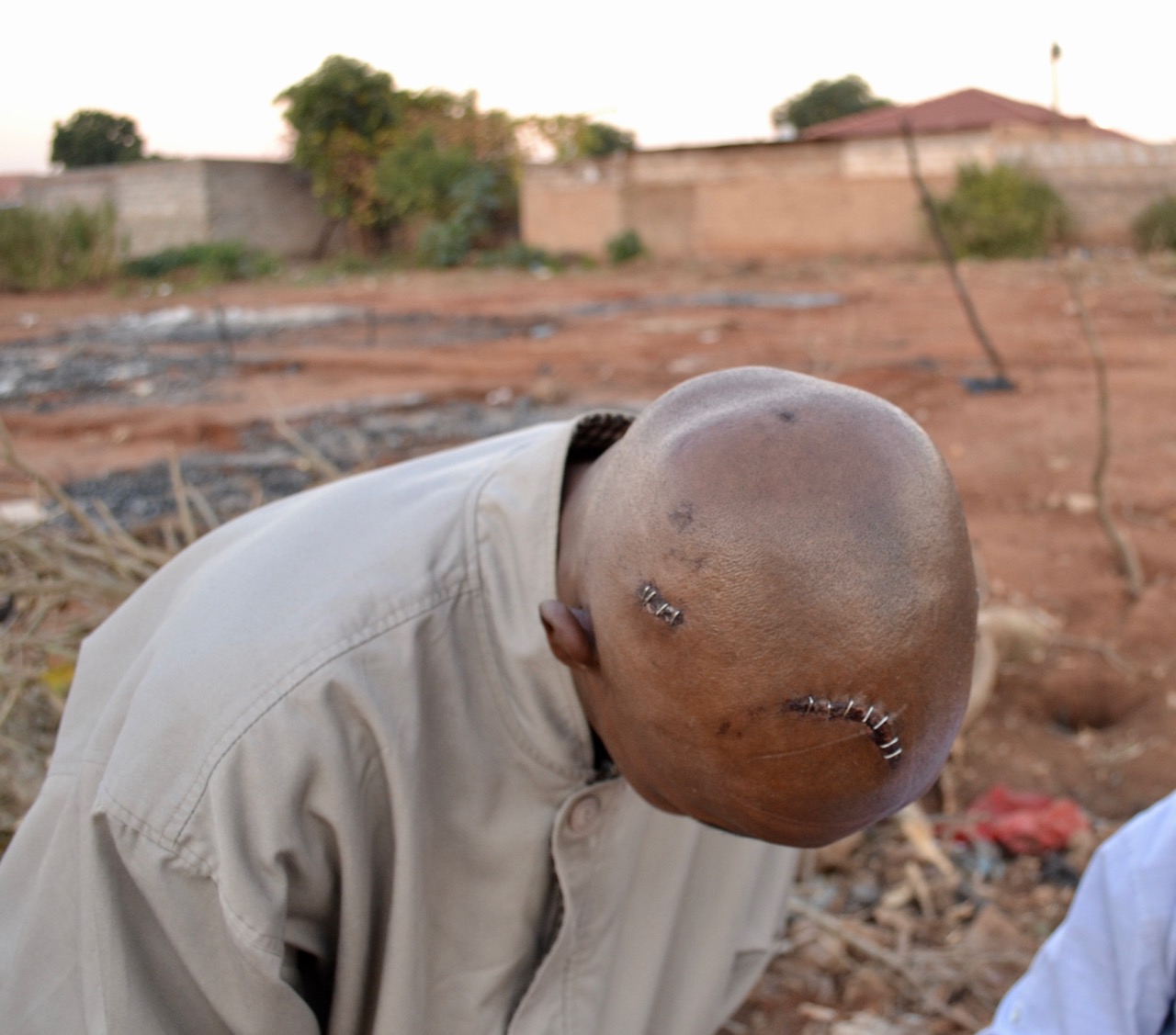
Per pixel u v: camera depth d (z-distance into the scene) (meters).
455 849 1.18
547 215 27.34
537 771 1.19
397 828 1.09
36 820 1.19
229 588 1.15
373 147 30.48
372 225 31.23
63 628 2.92
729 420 0.92
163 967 1.06
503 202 29.09
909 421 0.94
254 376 10.31
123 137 52.78
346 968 1.11
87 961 1.05
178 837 1.01
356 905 1.08
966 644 0.90
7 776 2.40
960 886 2.76
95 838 1.04
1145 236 19.84
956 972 2.45
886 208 22.95
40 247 23.52
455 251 26.81
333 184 30.81
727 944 1.56
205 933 1.03
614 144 46.72
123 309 18.73
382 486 1.30
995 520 5.54
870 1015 2.35
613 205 26.22
